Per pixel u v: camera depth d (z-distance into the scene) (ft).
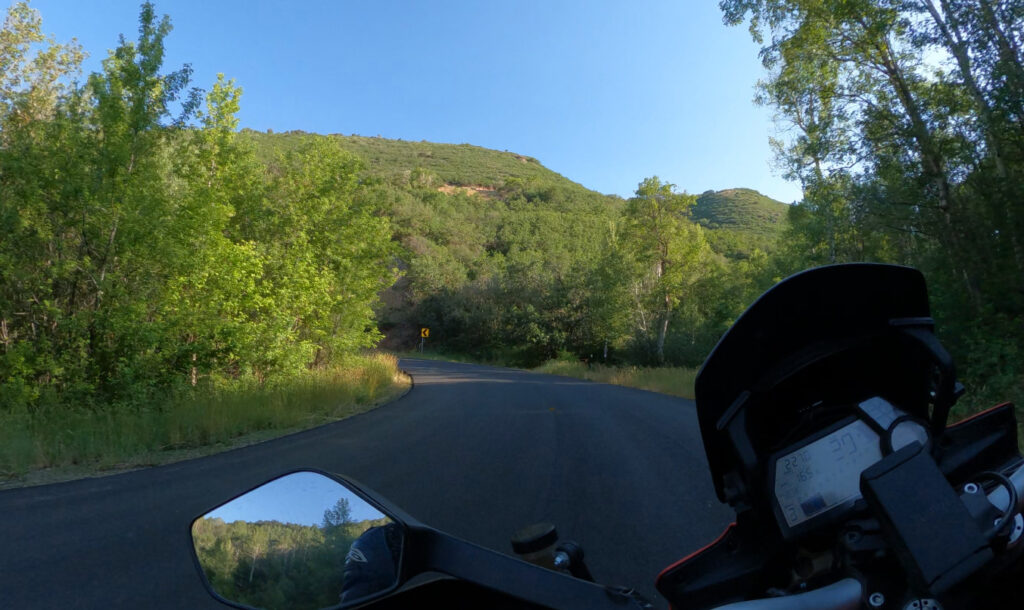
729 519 20.12
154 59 51.52
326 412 54.95
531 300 238.89
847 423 6.27
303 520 6.75
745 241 455.63
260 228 73.41
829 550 6.21
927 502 5.23
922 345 6.19
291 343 70.79
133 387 48.83
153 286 56.08
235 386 57.77
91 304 54.03
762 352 6.40
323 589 6.55
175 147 57.62
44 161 50.67
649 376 104.22
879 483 5.40
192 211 55.67
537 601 6.01
